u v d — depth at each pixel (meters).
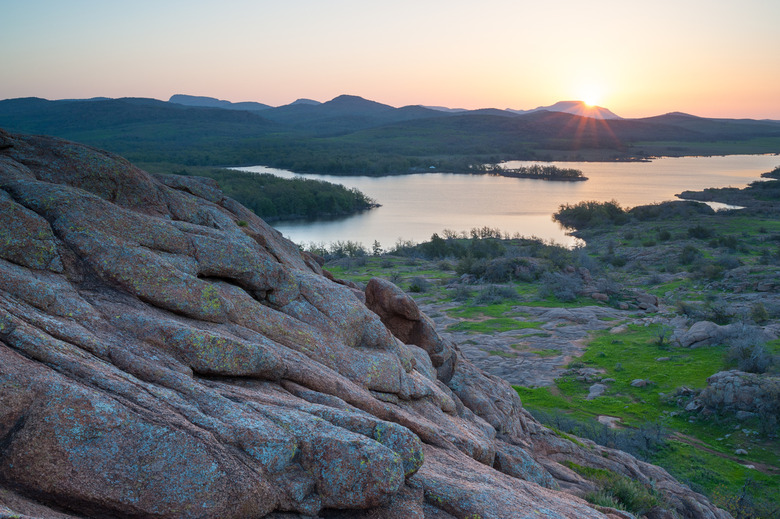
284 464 7.62
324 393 10.91
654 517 17.70
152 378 8.01
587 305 78.75
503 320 70.81
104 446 6.29
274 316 12.84
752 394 39.44
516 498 9.77
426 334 20.45
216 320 10.94
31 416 6.12
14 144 13.46
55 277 9.56
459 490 9.40
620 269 122.06
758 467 33.09
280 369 10.30
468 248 140.75
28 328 7.20
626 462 23.25
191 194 20.97
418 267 122.31
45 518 5.62
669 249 135.88
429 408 14.30
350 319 14.45
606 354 55.91
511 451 16.97
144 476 6.33
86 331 8.23
